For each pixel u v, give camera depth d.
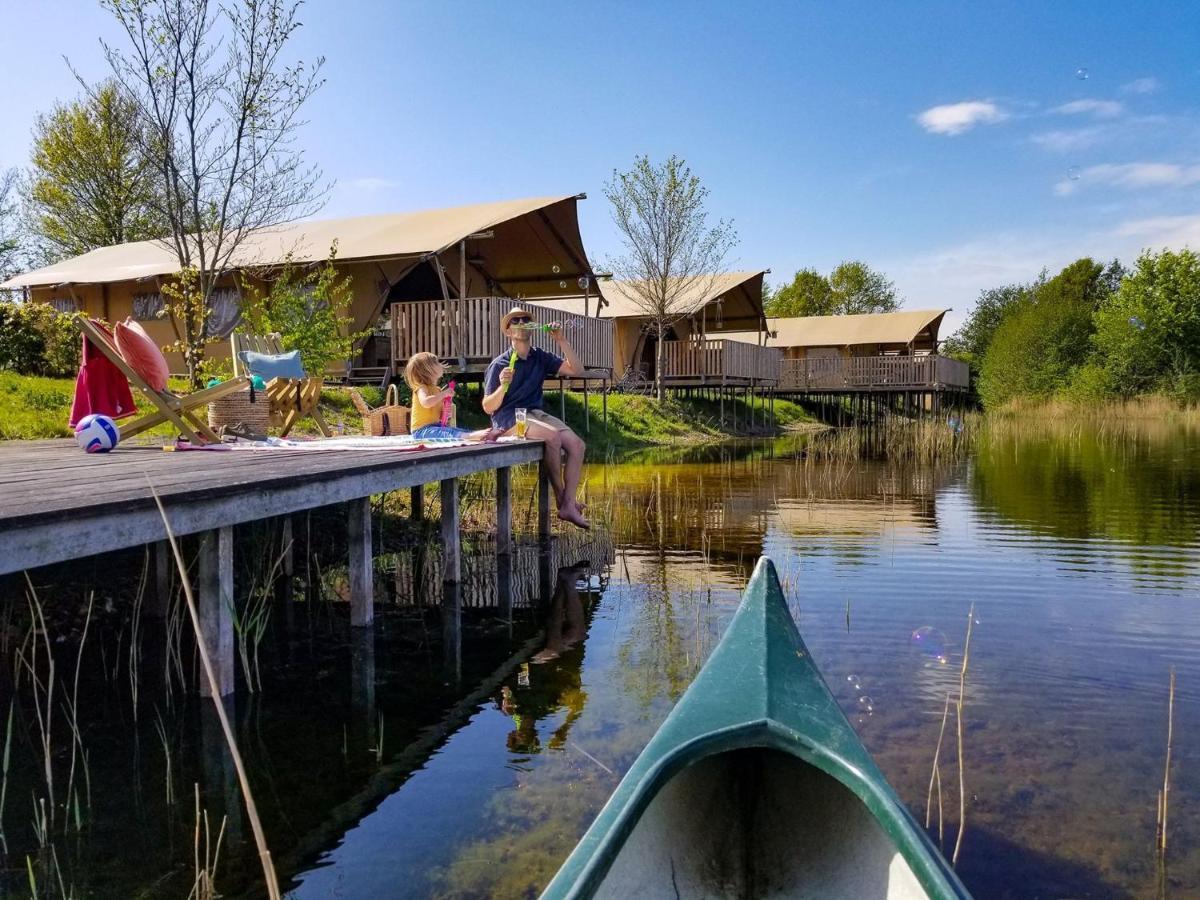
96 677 4.41
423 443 7.06
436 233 15.05
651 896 2.17
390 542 7.76
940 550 7.51
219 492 3.68
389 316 16.02
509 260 18.62
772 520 9.24
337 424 11.76
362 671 4.59
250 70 11.22
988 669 4.43
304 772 3.37
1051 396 37.84
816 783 2.45
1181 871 2.62
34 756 3.54
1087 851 2.73
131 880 2.64
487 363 14.75
